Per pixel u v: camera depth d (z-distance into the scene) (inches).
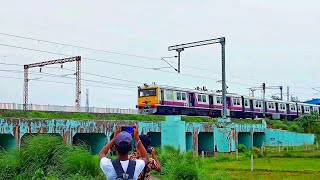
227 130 1834.4
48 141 672.4
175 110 1898.4
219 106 2162.9
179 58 1667.1
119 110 1593.3
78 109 1437.0
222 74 1689.2
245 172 1087.0
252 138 2103.8
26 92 1800.0
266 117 2532.0
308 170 1135.6
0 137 1110.4
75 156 649.6
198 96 2041.1
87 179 607.2
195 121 1750.7
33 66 1801.2
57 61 1729.8
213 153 1766.7
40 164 642.2
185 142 1589.6
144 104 1838.1
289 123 2534.5
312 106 3073.3
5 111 1155.9
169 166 790.5
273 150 1924.2
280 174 1043.9
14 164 645.9
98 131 1263.5
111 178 240.2
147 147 309.6
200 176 724.7
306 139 2384.4
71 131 1179.9
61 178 603.8
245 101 2358.5
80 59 1670.8
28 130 1071.0
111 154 682.8
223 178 773.9
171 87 1892.2
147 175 298.0
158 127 1526.8
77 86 1660.9
